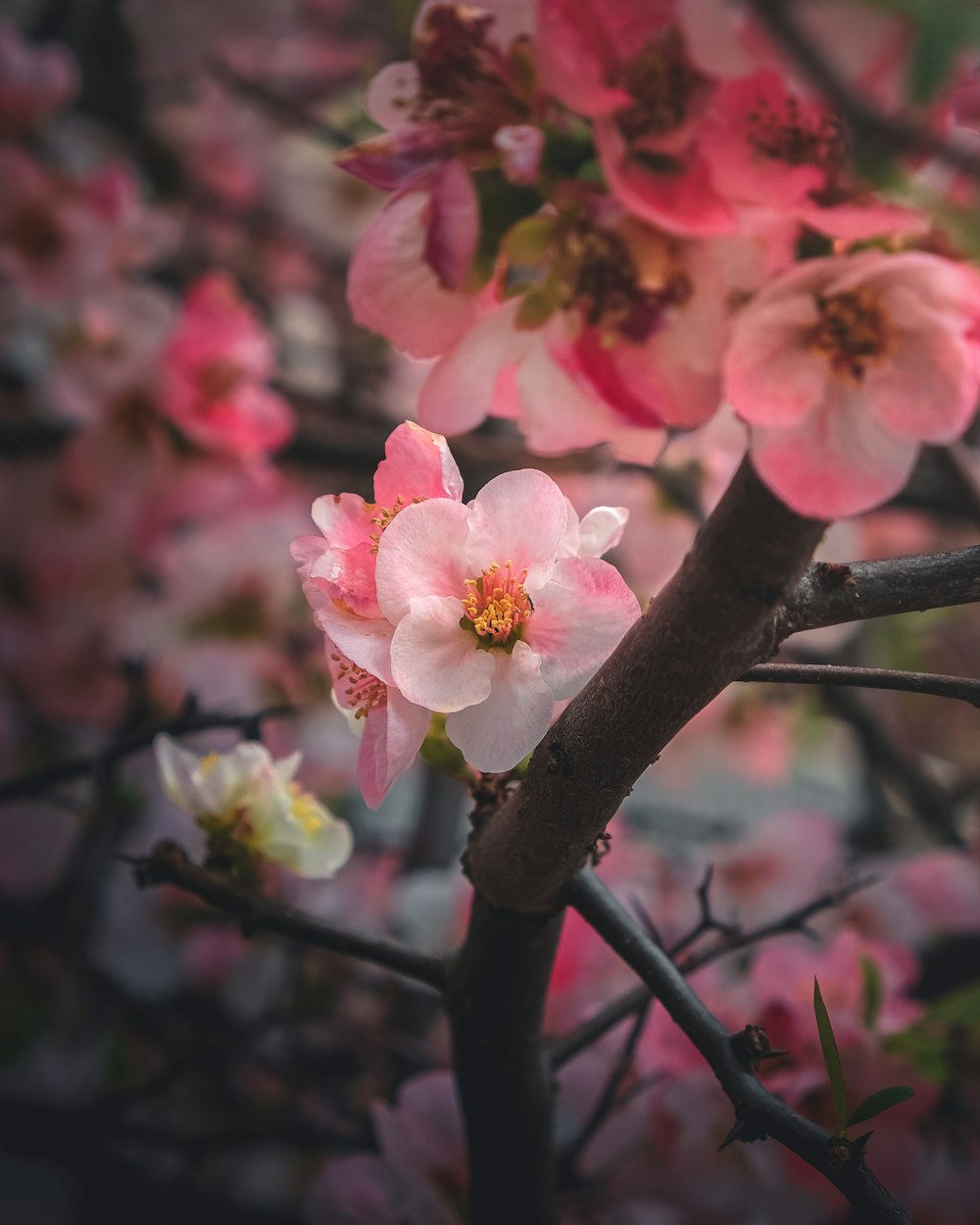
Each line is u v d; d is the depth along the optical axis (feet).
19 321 2.82
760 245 0.95
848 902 2.35
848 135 0.90
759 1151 1.65
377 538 1.07
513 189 0.98
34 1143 2.34
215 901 1.29
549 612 1.05
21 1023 2.83
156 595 3.03
